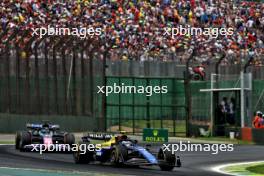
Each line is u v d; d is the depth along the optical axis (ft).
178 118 531.09
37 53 477.36
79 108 498.28
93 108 506.48
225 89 492.54
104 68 512.63
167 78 530.27
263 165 282.56
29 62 472.44
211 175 233.14
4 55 460.14
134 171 233.35
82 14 622.13
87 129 499.92
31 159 278.26
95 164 263.49
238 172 250.98
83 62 503.20
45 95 479.82
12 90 462.19
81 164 261.85
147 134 401.08
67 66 493.36
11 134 457.27
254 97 505.25
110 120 513.45
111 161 251.60
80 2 628.28
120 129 516.73
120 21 633.20
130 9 654.94
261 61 583.58
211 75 512.22
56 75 486.79
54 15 603.26
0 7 574.97
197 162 297.94
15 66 465.06
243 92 483.92
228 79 507.71
